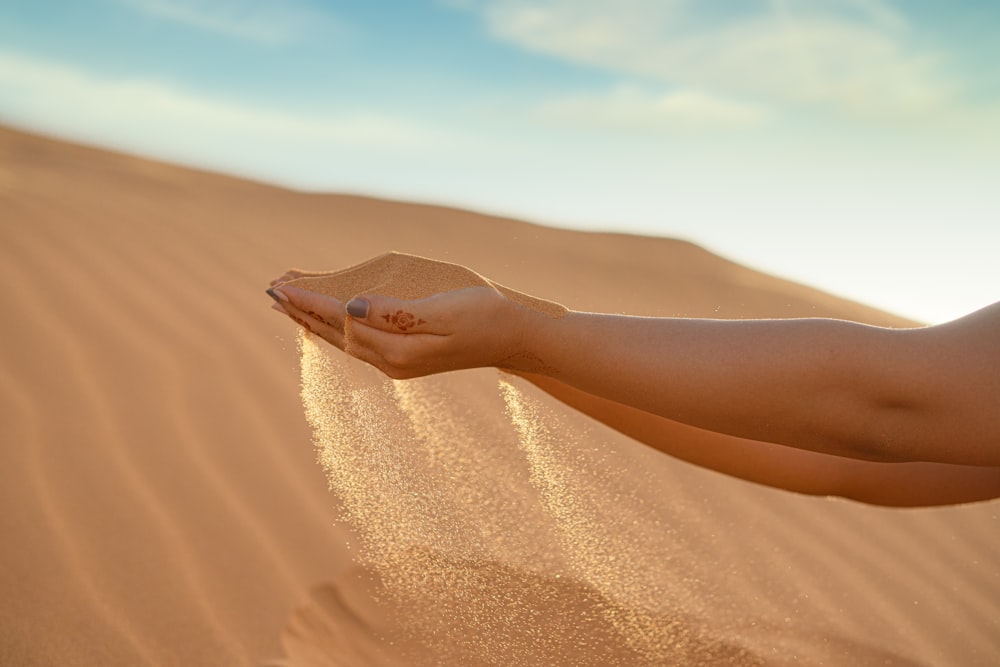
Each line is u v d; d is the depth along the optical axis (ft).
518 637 7.41
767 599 10.32
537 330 2.94
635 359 2.82
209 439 10.53
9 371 11.21
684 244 55.47
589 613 8.11
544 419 12.30
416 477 7.52
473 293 2.91
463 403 12.71
